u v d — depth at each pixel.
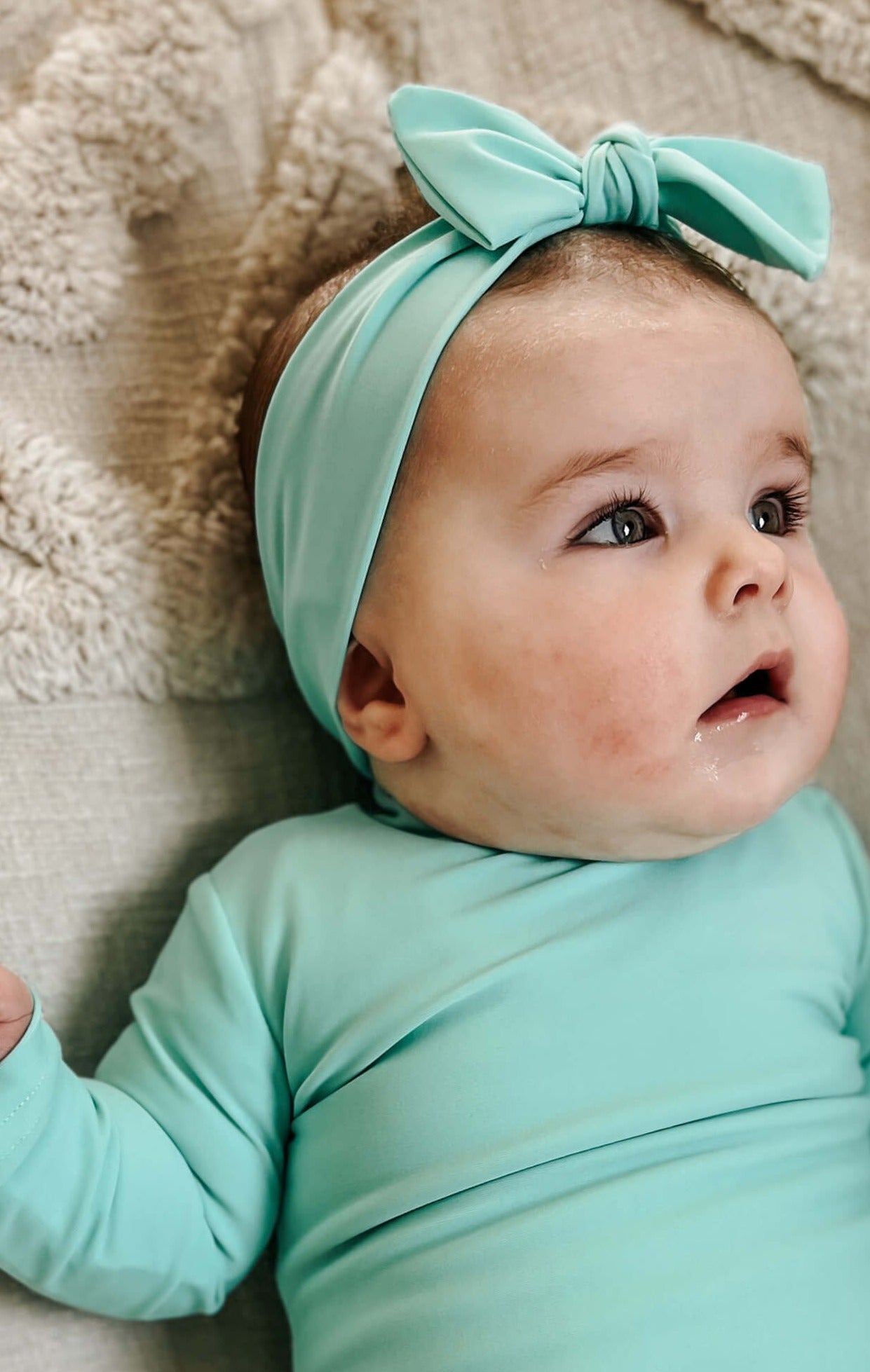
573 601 0.79
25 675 0.98
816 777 1.12
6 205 1.02
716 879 0.89
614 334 0.79
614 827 0.83
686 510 0.80
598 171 0.85
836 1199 0.82
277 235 1.08
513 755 0.82
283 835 0.96
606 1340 0.73
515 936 0.85
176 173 1.08
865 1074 0.97
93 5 1.06
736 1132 0.81
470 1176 0.79
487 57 1.14
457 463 0.82
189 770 1.04
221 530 1.05
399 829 0.95
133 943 0.99
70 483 1.01
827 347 1.12
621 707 0.78
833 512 1.13
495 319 0.82
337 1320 0.82
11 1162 0.76
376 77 1.10
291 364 0.92
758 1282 0.75
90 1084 0.86
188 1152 0.86
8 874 0.96
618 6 1.14
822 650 0.85
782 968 0.87
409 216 1.00
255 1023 0.88
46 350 1.04
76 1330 0.90
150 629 1.02
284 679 1.08
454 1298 0.77
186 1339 0.94
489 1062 0.81
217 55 1.08
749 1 1.12
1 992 0.74
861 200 1.13
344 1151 0.84
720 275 0.87
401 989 0.84
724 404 0.80
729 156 0.92
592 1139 0.78
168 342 1.08
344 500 0.87
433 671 0.84
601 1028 0.81
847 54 1.11
